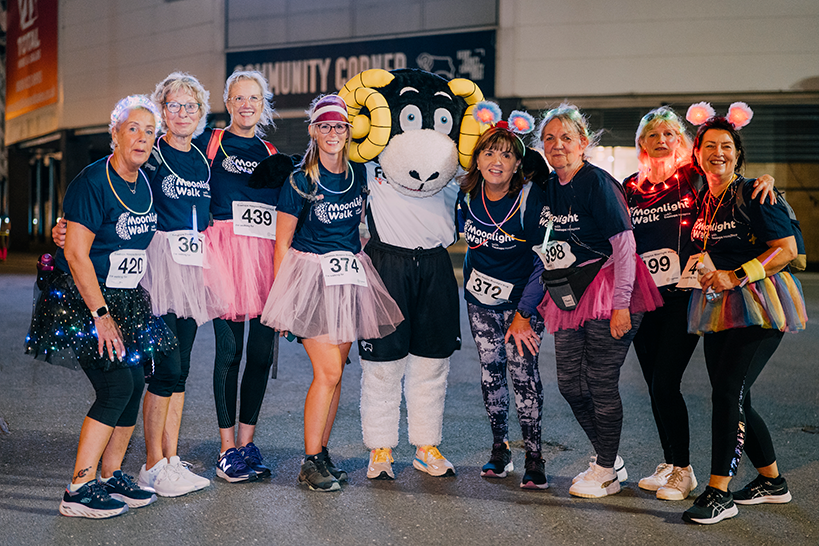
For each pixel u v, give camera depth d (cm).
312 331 348
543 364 669
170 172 345
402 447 425
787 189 1862
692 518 311
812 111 1808
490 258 374
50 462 378
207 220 362
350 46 1997
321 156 355
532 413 362
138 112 307
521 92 1877
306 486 353
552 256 346
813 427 458
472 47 1891
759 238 317
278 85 2080
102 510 307
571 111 343
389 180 377
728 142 323
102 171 304
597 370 342
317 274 352
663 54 1802
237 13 2105
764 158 1853
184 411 488
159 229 344
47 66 2589
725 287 312
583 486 345
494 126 362
